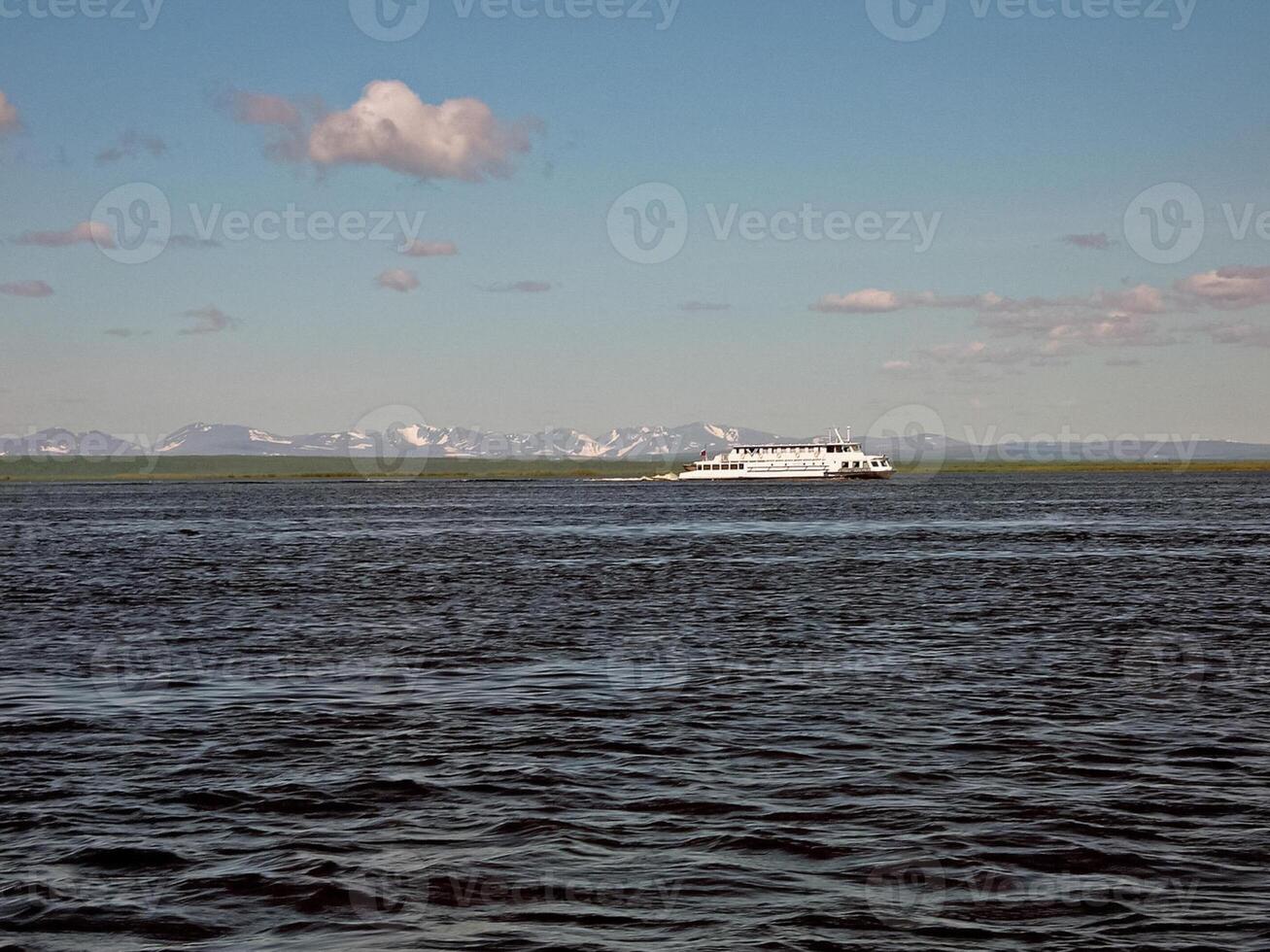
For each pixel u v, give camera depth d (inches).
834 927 666.8
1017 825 839.1
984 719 1182.3
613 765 1003.9
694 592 2534.5
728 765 1005.8
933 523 5807.1
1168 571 2999.5
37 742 1094.4
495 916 682.8
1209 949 635.5
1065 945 641.6
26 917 683.4
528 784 947.3
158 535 4894.2
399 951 636.1
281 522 6156.5
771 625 1967.3
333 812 875.4
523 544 4261.8
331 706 1258.6
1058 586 2623.0
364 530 5255.9
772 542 4323.3
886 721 1175.0
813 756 1034.1
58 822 853.2
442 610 2203.5
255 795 920.3
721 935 655.8
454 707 1251.8
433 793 923.4
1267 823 840.9
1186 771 978.7
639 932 661.9
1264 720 1172.5
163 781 960.3
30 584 2765.7
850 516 6619.1
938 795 914.1
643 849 792.3
